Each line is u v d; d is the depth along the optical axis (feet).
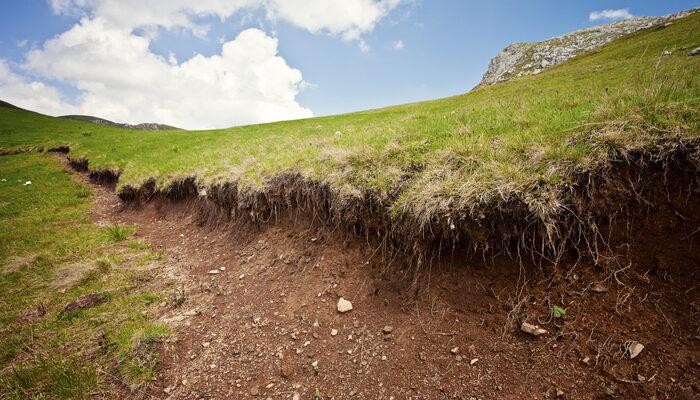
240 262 28.32
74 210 53.11
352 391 15.38
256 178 31.83
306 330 19.29
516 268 16.80
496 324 15.67
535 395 12.91
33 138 118.01
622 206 15.37
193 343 20.24
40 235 41.42
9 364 19.56
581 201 15.78
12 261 33.53
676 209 14.40
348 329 18.52
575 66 117.39
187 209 42.32
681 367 11.69
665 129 15.56
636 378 12.06
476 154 20.24
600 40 273.75
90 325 22.39
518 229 16.61
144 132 126.93
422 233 19.13
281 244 27.58
